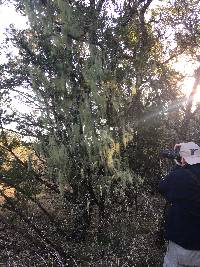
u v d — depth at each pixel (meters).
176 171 3.12
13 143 5.38
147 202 5.60
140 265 4.71
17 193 5.40
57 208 5.98
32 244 5.23
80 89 5.00
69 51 4.93
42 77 4.95
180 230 3.03
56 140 5.05
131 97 5.12
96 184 5.14
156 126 5.27
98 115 4.90
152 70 5.49
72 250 5.19
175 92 5.93
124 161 5.15
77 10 5.12
